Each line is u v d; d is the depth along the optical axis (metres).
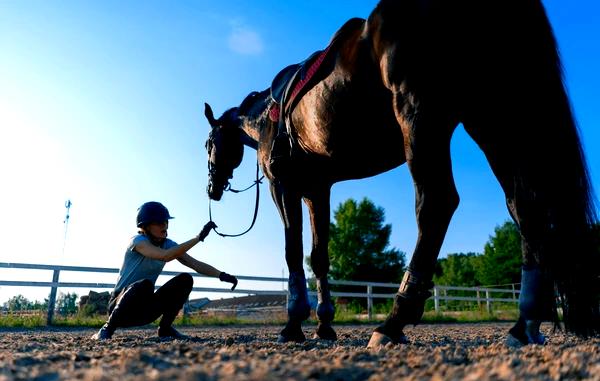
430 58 2.99
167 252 4.73
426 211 2.96
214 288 13.29
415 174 3.02
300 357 2.44
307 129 4.00
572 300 2.79
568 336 4.66
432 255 3.02
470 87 2.99
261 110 5.19
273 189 4.73
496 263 44.81
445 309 24.62
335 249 37.22
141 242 4.89
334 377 1.81
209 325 12.88
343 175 4.72
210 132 6.32
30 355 2.74
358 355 2.47
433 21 3.01
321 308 5.06
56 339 5.51
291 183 4.58
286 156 4.47
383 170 4.33
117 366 2.14
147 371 1.94
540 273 3.05
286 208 4.59
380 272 36.94
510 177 3.10
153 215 5.02
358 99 3.45
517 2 2.97
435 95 2.98
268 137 4.89
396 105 3.13
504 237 44.94
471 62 2.96
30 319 11.32
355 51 3.38
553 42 2.98
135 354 2.30
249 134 5.51
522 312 3.11
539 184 2.85
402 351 2.71
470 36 2.96
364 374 1.89
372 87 3.36
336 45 3.58
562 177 2.84
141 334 6.76
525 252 3.13
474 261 53.28
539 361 2.16
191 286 5.20
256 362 2.05
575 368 1.88
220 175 6.22
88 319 11.79
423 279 3.07
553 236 2.82
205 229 4.71
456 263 64.44
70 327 11.03
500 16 2.95
